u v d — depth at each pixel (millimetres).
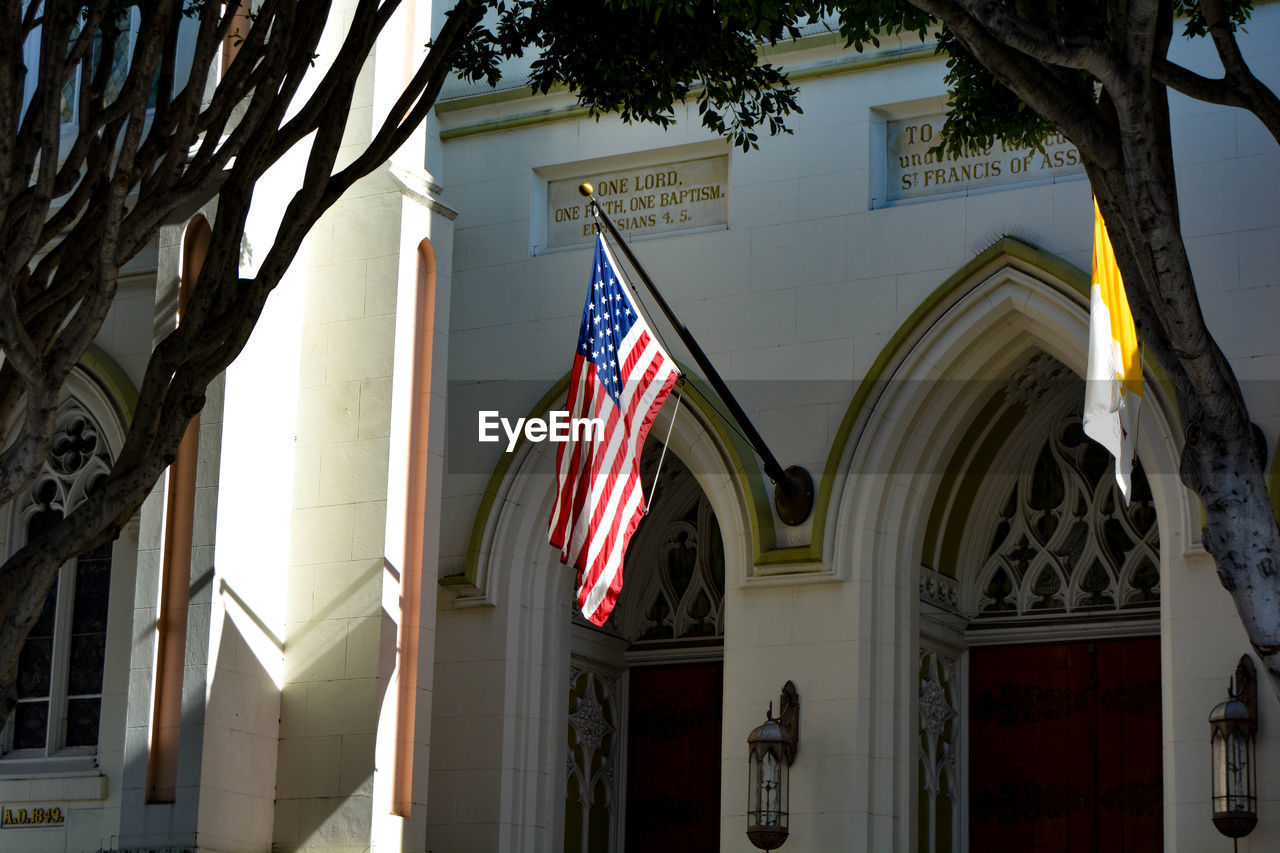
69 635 17125
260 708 14938
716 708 18188
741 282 16469
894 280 15852
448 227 16312
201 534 14844
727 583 15922
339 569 15250
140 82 10898
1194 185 14766
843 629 15273
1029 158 15602
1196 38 15016
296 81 12008
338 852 14609
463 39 13039
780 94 13680
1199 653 13828
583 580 13234
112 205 10703
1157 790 16062
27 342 10523
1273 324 14219
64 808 16312
